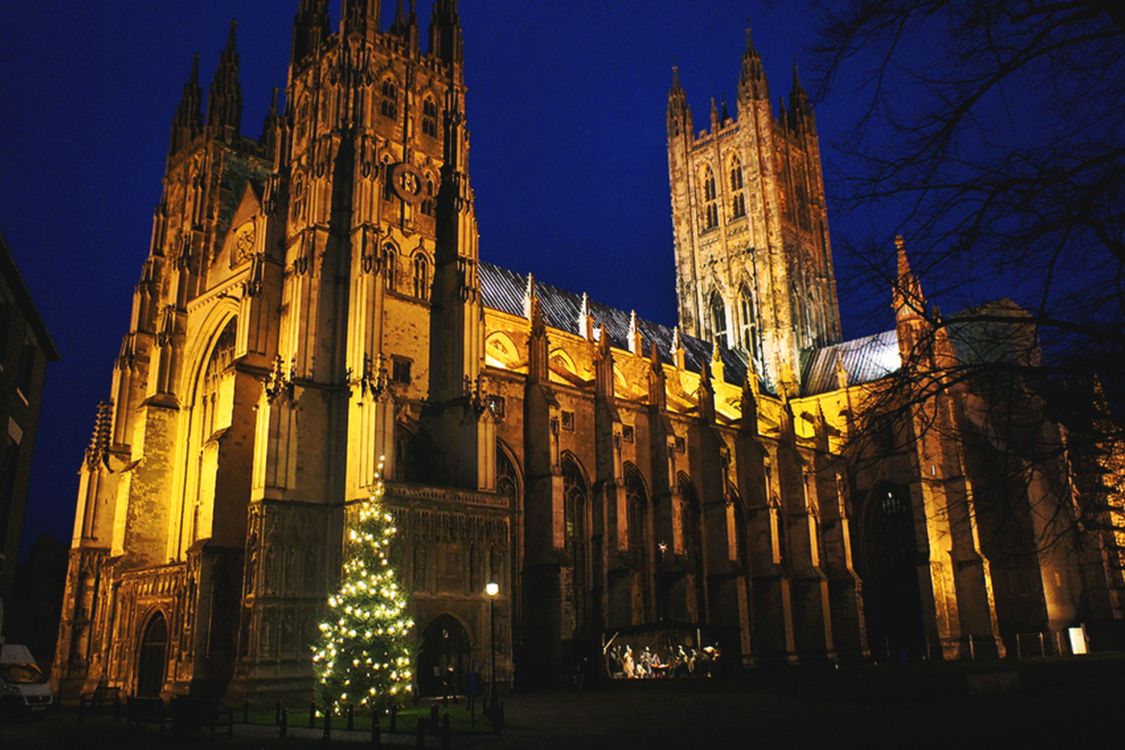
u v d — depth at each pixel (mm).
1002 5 12766
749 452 95312
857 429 16094
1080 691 48250
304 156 69562
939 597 92625
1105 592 94250
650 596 81812
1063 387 13945
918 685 50188
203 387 74750
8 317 43500
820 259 133125
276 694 53125
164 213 86125
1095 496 17844
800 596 93688
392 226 68062
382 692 48469
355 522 56156
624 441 84625
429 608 56938
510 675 59875
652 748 31375
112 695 66938
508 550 62344
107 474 75875
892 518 100500
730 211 133500
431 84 75562
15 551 47438
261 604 54375
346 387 61594
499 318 85625
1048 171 12898
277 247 68188
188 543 71000
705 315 132500
